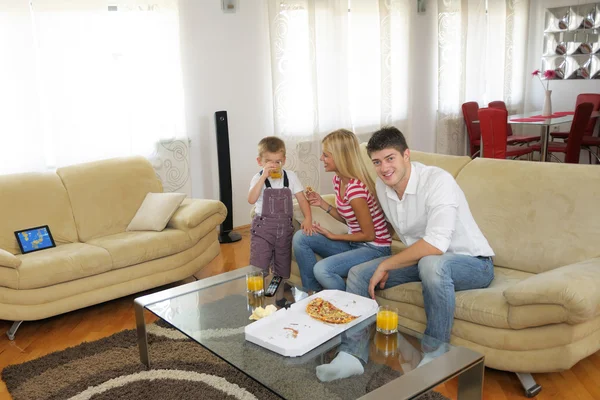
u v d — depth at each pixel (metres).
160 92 4.50
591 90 7.19
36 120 4.01
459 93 6.68
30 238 3.42
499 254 2.74
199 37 4.77
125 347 2.84
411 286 2.57
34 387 2.48
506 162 2.89
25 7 3.87
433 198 2.47
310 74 5.25
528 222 2.69
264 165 3.16
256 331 2.12
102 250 3.24
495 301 2.28
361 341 2.06
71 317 3.33
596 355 2.66
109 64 4.26
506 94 7.28
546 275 2.23
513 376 2.49
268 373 1.87
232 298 2.53
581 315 2.05
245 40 5.02
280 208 3.12
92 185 3.76
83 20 4.11
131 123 4.42
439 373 1.76
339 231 3.18
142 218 3.66
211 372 2.55
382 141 2.47
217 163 5.06
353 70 5.75
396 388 1.68
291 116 5.21
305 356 1.97
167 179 4.65
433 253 2.41
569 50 7.28
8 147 3.95
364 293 2.60
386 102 5.97
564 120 5.57
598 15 6.93
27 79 3.94
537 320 2.13
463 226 2.52
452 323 2.36
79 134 4.22
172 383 2.46
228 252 4.53
